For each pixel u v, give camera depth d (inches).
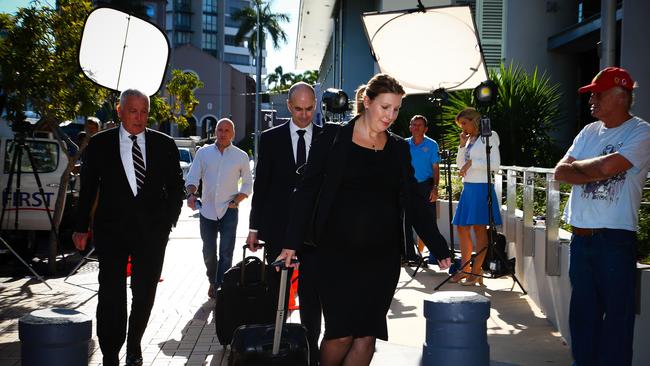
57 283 355.3
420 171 373.1
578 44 746.2
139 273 208.4
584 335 178.1
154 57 287.7
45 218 436.8
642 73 500.7
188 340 243.9
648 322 186.2
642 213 226.1
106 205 206.5
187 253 462.9
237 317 220.5
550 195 247.3
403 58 387.5
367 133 157.5
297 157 223.8
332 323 155.3
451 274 362.3
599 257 172.9
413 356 220.7
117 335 205.2
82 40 278.5
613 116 174.4
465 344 140.2
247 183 306.8
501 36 787.4
